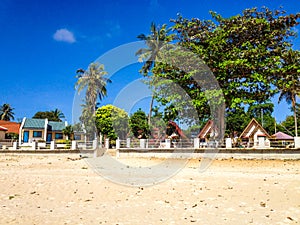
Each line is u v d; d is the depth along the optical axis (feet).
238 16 70.23
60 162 63.10
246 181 33.65
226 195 26.78
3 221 18.61
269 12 70.74
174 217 20.02
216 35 68.80
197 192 28.17
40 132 160.45
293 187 29.68
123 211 21.54
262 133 100.53
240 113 70.38
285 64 66.39
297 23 68.64
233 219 19.51
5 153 87.10
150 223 18.61
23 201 24.64
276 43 68.49
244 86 65.16
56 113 253.85
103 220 19.15
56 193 27.94
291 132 154.81
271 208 22.29
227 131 105.91
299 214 20.59
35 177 37.65
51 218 19.44
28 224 18.04
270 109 158.51
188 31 72.49
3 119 228.63
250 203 23.85
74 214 20.58
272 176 37.83
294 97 115.34
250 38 69.56
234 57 65.26
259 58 65.67
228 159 59.41
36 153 83.61
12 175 39.83
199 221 19.07
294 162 53.57
